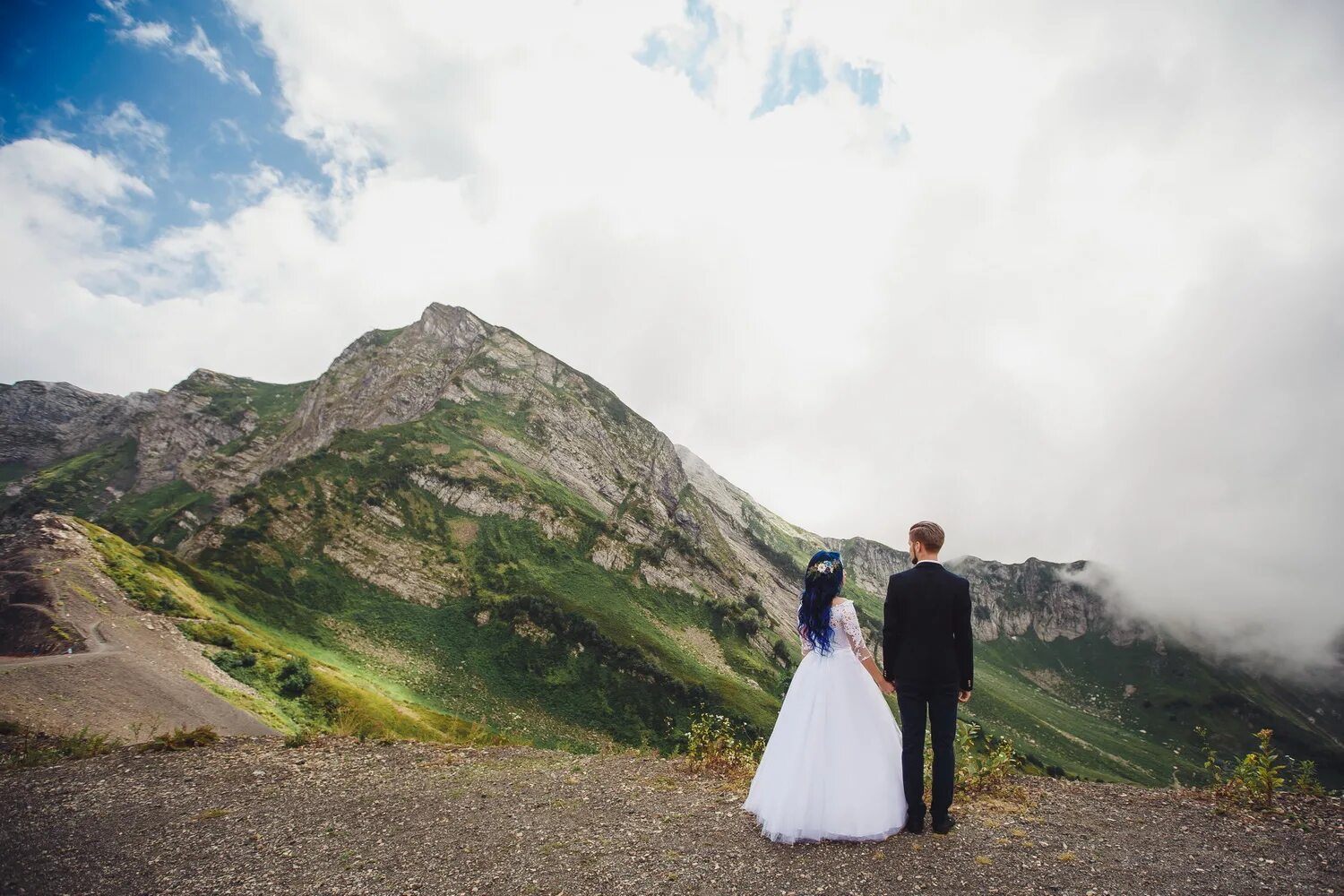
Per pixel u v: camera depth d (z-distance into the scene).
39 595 62.03
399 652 110.06
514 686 112.50
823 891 4.77
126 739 12.41
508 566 150.38
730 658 158.75
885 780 5.91
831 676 6.25
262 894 5.12
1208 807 7.12
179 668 56.00
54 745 11.81
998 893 4.67
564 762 10.33
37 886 5.30
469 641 121.38
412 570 136.00
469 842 6.24
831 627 6.35
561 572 159.62
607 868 5.42
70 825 6.97
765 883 4.97
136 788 8.54
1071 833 6.06
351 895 5.08
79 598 64.69
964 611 5.92
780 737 6.29
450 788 8.42
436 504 162.12
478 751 11.18
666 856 5.64
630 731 108.81
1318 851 5.64
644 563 180.00
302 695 61.94
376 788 8.48
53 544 73.75
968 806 7.03
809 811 5.73
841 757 5.91
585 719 109.31
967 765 8.17
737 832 6.18
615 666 124.88
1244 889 4.79
